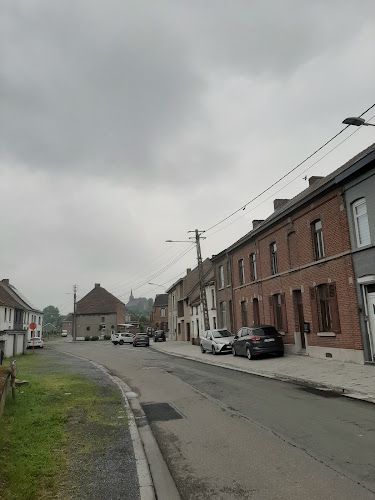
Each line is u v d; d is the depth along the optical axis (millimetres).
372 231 14281
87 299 82500
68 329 134750
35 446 5914
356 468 4969
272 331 19422
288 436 6477
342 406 8609
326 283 17172
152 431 7281
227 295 30531
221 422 7645
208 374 15266
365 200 14695
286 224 20703
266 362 17672
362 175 14758
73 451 5906
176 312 53625
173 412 8820
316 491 4367
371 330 14664
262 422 7465
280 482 4660
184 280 48875
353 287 15344
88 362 22547
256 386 11812
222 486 4664
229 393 10805
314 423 7230
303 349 19703
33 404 8898
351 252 15469
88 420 7820
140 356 27453
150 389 12312
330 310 16828
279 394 10336
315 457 5422
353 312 15328
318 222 18109
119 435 6773
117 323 80312
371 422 7176
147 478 4891
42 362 22766
